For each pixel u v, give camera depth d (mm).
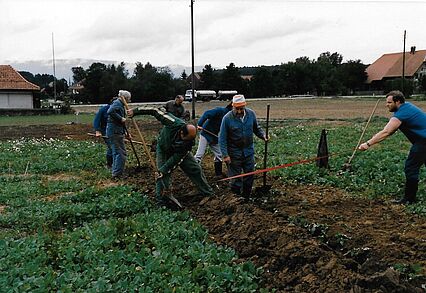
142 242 6906
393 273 5387
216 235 7711
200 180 9750
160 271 5895
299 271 5984
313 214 8258
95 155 16766
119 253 6340
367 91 94375
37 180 12891
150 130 28906
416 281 5562
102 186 11586
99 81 78562
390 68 93688
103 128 14266
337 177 11312
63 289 5324
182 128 9047
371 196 9883
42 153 17625
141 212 9227
